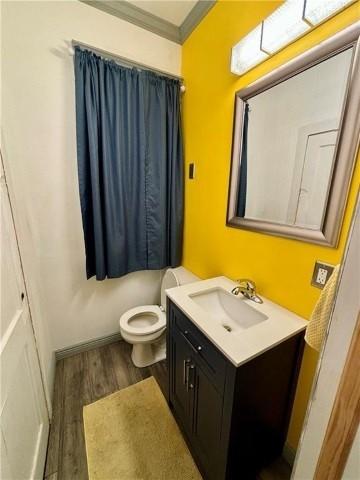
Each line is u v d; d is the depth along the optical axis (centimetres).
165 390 157
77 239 173
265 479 110
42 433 113
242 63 116
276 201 113
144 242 191
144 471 112
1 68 124
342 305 48
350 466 49
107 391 156
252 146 122
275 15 93
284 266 112
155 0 145
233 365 79
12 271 94
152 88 170
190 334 107
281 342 90
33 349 113
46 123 146
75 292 181
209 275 171
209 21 143
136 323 187
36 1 131
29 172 147
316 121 92
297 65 94
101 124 154
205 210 168
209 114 153
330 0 78
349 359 45
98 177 158
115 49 155
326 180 91
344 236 87
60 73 144
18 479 80
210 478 104
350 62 79
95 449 120
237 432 89
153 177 183
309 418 58
